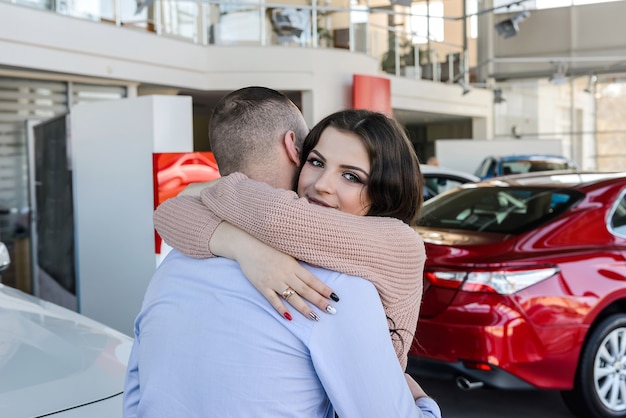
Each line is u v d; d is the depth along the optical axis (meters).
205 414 1.22
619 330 3.88
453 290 3.56
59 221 6.57
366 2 15.15
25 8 8.70
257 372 1.19
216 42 12.44
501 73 25.28
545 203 4.12
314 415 1.23
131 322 5.10
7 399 1.97
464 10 20.42
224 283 1.27
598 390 3.81
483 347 3.45
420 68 19.19
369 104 13.55
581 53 24.52
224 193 1.36
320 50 12.99
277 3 12.94
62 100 9.84
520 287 3.51
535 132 25.20
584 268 3.69
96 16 9.98
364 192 1.40
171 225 1.41
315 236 1.21
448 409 4.09
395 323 1.29
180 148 4.98
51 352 2.27
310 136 1.47
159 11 11.21
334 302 1.20
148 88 11.85
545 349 3.54
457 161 18.81
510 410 4.07
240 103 1.49
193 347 1.25
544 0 24.66
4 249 3.15
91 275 5.38
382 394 1.18
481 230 4.03
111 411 2.06
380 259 1.24
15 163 8.94
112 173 5.13
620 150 25.11
